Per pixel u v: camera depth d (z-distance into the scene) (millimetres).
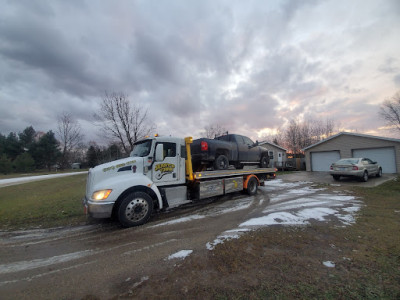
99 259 3150
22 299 2217
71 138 43406
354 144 16203
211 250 3250
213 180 6707
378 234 3719
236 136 7914
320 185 10219
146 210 4910
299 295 2090
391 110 25734
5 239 4168
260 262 2793
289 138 35781
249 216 5215
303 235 3732
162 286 2340
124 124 19719
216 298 2088
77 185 12961
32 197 8859
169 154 5703
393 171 14250
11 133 44250
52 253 3447
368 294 2086
